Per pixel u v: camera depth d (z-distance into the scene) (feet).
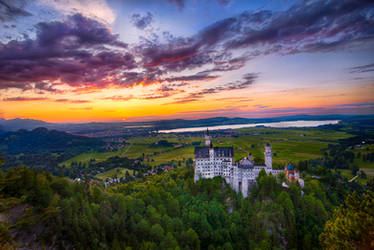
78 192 407.23
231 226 424.46
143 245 353.51
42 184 343.46
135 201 461.78
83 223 336.70
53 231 298.15
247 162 567.59
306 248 390.63
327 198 543.39
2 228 159.53
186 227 432.25
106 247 327.26
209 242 413.80
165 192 531.50
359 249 169.48
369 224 164.96
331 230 199.21
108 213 394.73
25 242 262.06
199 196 533.14
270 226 426.51
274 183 522.47
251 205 474.90
